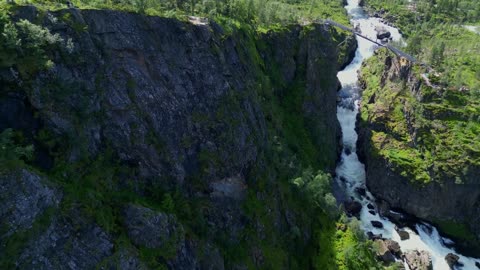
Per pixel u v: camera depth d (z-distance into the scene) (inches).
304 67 4857.3
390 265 3472.0
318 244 3380.9
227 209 2785.4
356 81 5925.2
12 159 1656.0
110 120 2237.9
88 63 2185.0
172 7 3400.6
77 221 1797.5
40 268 1594.5
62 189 1815.9
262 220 2997.0
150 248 2064.5
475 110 4320.9
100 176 2075.5
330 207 3631.9
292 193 3533.5
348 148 5039.4
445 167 3993.6
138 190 2283.5
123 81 2362.2
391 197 4266.7
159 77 2603.3
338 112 5442.9
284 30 4763.8
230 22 3725.4
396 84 5017.2
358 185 4594.0
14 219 1573.6
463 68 5408.5
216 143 2871.6
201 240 2432.3
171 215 2244.1
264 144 3437.5
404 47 5816.9
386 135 4571.9
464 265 3735.2
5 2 1983.3
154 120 2476.6
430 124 4288.9
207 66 2984.7
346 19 7362.2
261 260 2829.7
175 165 2529.5
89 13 2278.5
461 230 3981.3
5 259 1510.8
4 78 1824.6
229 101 3095.5
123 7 2544.3
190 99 2790.4
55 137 1919.3
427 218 4099.4
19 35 1893.5
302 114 4618.6
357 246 3351.4
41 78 1924.2
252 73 3809.1
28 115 1867.6
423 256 3580.2
